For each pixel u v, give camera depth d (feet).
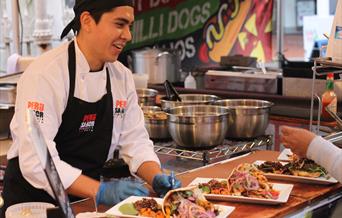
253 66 16.62
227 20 20.97
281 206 7.05
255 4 21.36
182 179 8.18
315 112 12.39
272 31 21.75
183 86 16.94
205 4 20.45
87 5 7.50
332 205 7.36
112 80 8.27
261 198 7.13
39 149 4.98
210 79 15.34
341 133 9.11
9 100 13.24
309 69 13.00
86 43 7.75
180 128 9.48
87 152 8.17
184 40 20.20
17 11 17.95
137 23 18.90
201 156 9.33
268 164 8.55
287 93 13.41
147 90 12.51
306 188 7.82
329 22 21.04
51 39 18.20
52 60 7.69
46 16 17.97
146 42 19.26
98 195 7.13
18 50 18.20
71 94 7.79
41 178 7.03
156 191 7.50
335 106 11.47
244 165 7.61
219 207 6.83
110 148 8.48
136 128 8.57
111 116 8.27
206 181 7.86
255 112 10.19
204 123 9.36
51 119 7.54
